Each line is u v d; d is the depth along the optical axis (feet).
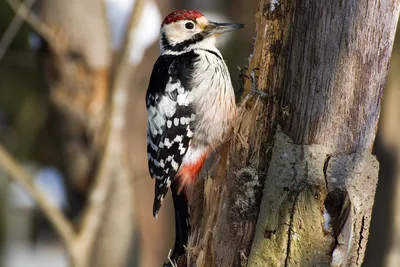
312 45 24.67
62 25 43.37
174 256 29.43
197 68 32.07
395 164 40.98
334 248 24.02
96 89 44.29
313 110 24.68
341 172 24.49
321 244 24.07
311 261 24.13
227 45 51.37
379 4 24.26
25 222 75.97
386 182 40.98
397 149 40.98
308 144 24.70
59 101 44.21
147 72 51.57
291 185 24.59
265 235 24.85
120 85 39.17
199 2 54.03
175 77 32.40
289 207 24.43
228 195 26.45
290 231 24.34
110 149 39.19
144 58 51.57
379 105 24.99
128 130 50.70
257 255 25.00
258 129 26.09
